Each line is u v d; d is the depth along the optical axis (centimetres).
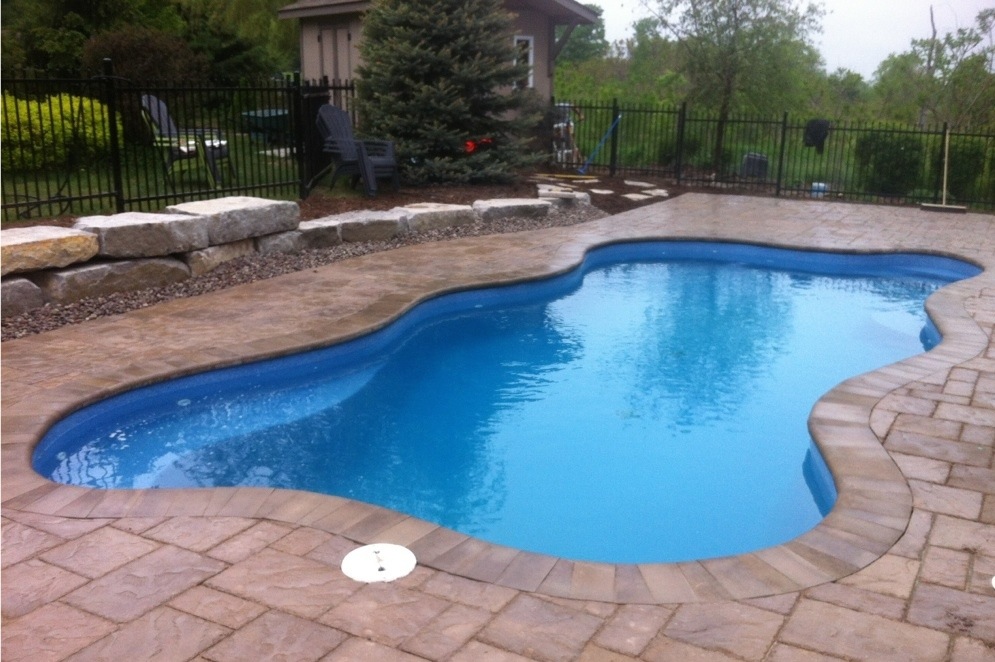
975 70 2073
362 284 791
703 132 1909
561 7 1656
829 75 2925
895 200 1540
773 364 721
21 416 459
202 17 2400
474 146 1330
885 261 1059
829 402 517
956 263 1011
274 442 547
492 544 343
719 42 1859
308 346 604
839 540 349
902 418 490
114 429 509
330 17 1714
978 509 379
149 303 707
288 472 502
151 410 531
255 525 354
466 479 500
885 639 282
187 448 534
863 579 320
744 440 566
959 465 426
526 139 1389
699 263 1098
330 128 1140
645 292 952
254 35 2591
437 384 662
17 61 1845
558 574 320
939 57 2130
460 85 1253
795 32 1930
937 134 1528
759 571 324
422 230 1055
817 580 319
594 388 658
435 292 772
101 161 1169
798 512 467
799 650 275
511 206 1162
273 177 1083
